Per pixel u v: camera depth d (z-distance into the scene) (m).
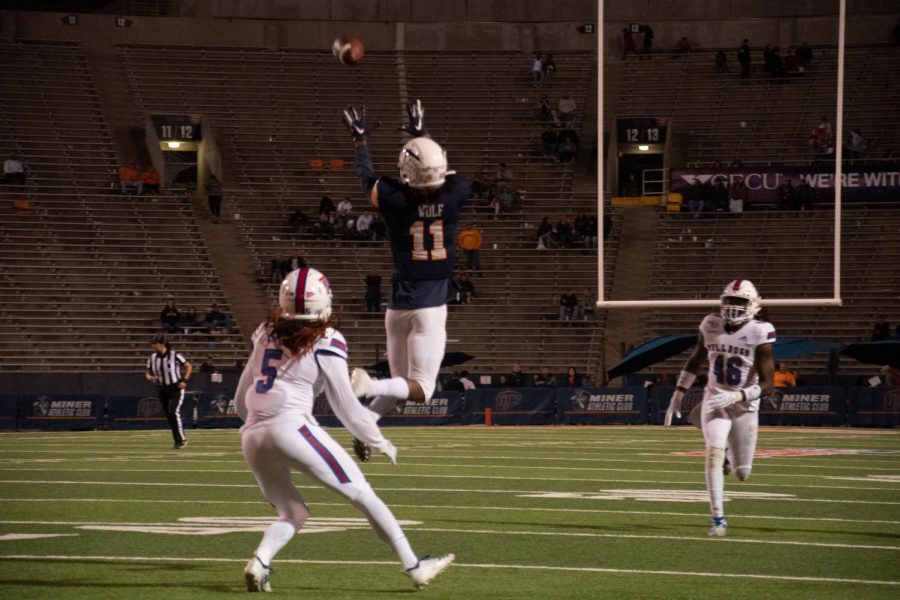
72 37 76.69
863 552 15.59
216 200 67.56
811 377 58.34
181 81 76.56
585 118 77.12
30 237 64.75
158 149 69.81
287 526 12.56
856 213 67.69
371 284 63.28
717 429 17.78
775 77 77.19
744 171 68.50
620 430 51.50
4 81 73.19
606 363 63.28
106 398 54.19
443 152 14.45
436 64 79.94
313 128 75.75
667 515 19.75
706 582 13.20
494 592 12.52
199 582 13.04
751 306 18.27
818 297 65.25
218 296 64.31
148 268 64.94
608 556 15.18
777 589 12.76
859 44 78.00
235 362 60.44
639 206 70.50
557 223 68.75
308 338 12.23
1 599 11.95
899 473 28.42
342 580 13.25
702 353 18.70
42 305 61.69
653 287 66.06
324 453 12.17
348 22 80.31
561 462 31.91
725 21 79.69
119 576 13.41
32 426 53.41
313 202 71.00
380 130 76.19
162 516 19.22
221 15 80.00
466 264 67.12
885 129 73.94
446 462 31.91
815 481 26.17
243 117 75.50
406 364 14.87
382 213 14.62
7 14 75.88
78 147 70.94
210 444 40.94
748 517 19.52
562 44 80.69
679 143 74.44
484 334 64.50
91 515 19.36
